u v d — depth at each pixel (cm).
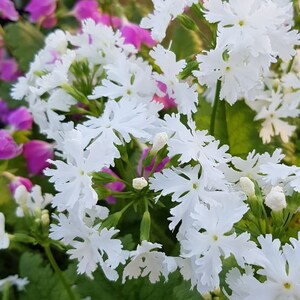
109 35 30
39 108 30
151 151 24
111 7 40
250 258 21
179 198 23
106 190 25
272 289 21
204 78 26
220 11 25
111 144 23
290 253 21
